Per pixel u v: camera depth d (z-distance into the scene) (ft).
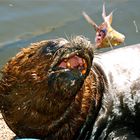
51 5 41.42
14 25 37.73
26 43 34.86
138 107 16.19
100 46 20.71
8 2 41.63
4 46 34.27
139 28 37.19
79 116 15.20
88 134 15.65
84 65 14.25
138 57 17.20
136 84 16.35
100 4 41.83
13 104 14.98
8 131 21.52
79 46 14.03
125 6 41.39
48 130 15.11
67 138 15.40
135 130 16.21
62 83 14.03
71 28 37.24
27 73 14.56
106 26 20.89
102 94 15.93
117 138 15.76
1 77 15.23
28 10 40.32
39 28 37.50
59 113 14.75
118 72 16.58
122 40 20.67
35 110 14.73
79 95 15.03
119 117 16.03
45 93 14.35
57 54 14.06
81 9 40.75
